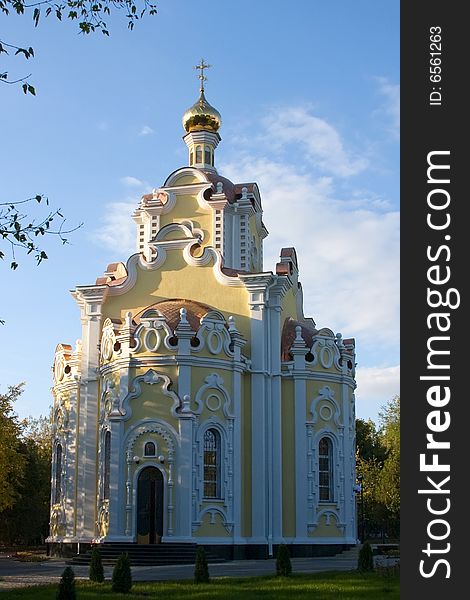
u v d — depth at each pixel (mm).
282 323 47531
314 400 45312
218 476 41500
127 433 40875
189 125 55719
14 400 51312
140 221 53219
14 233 17359
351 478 46469
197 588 24891
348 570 31281
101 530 41625
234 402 42562
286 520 43531
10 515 64625
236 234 51250
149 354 41531
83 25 18281
